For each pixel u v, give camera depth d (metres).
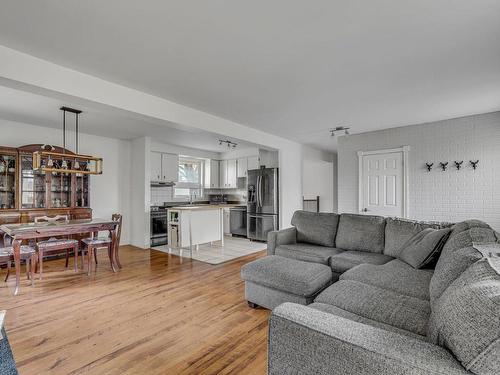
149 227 5.62
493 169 3.97
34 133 4.62
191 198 7.39
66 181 4.97
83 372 1.70
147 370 1.72
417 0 1.69
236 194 7.77
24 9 1.74
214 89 3.09
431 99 3.46
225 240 6.46
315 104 3.62
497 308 0.77
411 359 0.84
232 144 6.34
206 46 2.21
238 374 1.69
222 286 3.29
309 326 1.04
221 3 1.71
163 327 2.28
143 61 2.45
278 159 5.83
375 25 1.95
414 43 2.18
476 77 2.81
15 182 4.29
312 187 8.57
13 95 3.16
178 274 3.78
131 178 5.93
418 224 2.83
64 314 2.52
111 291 3.12
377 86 3.04
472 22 1.91
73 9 1.74
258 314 2.52
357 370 0.91
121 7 1.73
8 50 2.20
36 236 3.33
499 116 3.94
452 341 0.85
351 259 2.75
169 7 1.74
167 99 3.39
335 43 2.18
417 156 4.62
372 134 5.13
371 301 1.62
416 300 1.63
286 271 2.40
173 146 6.66
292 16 1.85
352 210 5.35
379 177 5.02
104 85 2.82
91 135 5.39
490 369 0.73
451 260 1.47
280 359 1.11
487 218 4.00
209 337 2.12
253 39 2.12
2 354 1.18
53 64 2.46
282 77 2.80
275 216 5.88
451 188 4.30
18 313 2.54
